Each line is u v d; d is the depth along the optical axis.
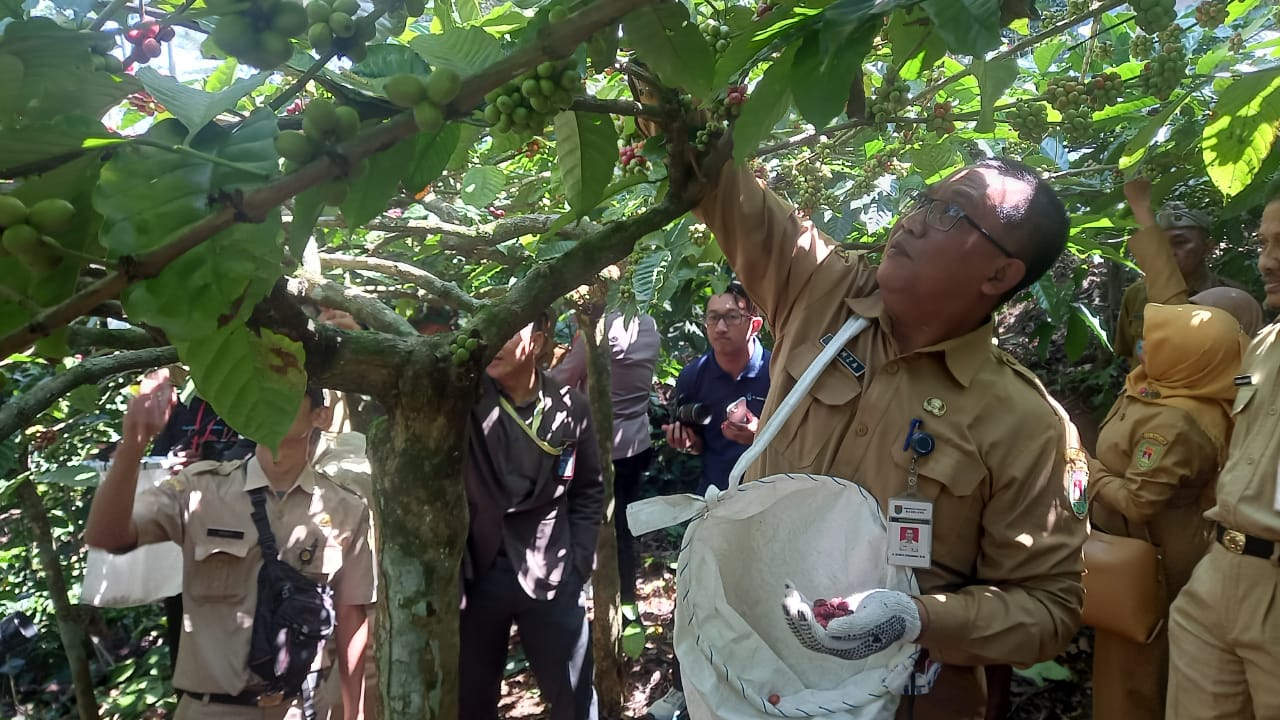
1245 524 2.01
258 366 0.84
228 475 2.29
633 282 2.43
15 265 0.69
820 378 1.59
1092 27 1.72
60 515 4.11
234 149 0.69
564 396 2.85
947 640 1.34
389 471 1.09
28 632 4.22
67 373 1.41
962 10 0.84
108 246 0.63
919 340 1.56
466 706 2.74
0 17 0.74
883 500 1.50
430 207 2.33
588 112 1.14
